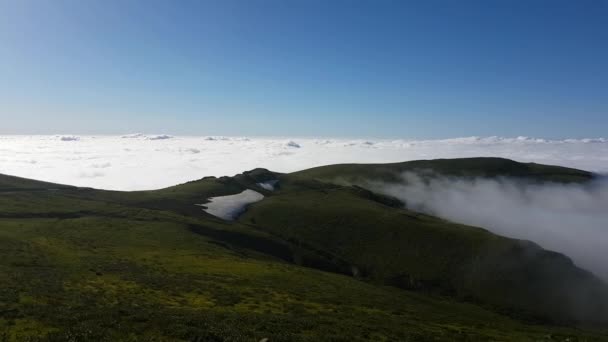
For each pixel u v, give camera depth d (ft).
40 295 120.16
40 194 468.34
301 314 138.41
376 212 535.60
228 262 242.99
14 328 85.56
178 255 250.98
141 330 89.92
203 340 87.30
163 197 585.63
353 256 434.30
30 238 250.98
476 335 139.13
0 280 136.15
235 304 144.66
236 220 537.24
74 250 232.12
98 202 460.55
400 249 436.76
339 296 185.57
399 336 120.88
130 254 240.12
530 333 164.96
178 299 143.43
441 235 454.81
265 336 95.91
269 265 250.78
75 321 91.86
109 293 139.95
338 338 105.81
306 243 456.04
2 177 551.18
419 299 261.65
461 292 365.40
